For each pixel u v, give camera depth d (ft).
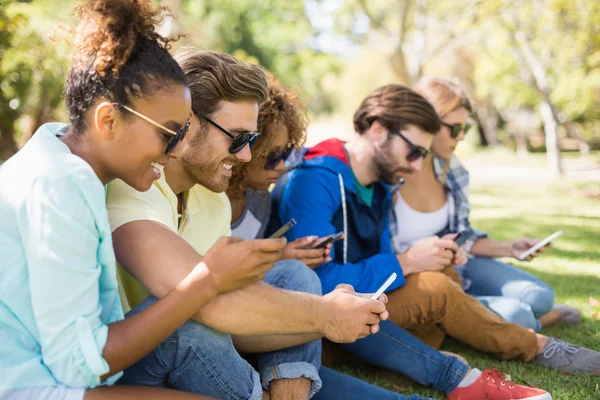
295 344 7.45
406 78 63.21
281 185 11.13
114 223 6.48
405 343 9.37
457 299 9.96
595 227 26.61
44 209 5.53
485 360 10.73
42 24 30.73
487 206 35.24
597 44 48.96
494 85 72.90
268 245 6.13
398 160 11.02
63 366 5.55
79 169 5.69
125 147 6.02
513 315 11.24
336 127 83.97
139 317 5.79
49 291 5.49
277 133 9.76
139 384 6.54
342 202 10.77
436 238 10.51
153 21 6.04
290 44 83.61
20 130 30.12
